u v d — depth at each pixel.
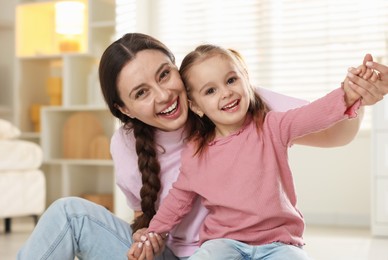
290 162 3.56
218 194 1.21
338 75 3.60
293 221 1.19
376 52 3.51
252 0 3.79
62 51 3.65
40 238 1.22
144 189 1.31
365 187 3.41
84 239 1.26
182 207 1.27
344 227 3.32
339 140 1.28
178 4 3.98
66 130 3.69
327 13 3.61
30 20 3.83
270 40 3.73
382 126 2.91
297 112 1.19
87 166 3.72
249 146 1.22
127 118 1.34
